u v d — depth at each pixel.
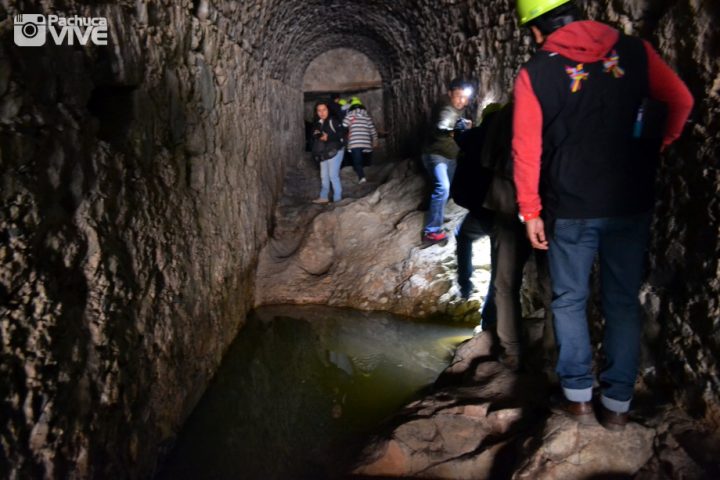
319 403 3.23
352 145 7.42
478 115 4.98
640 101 1.71
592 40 1.70
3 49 1.47
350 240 5.57
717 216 1.83
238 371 3.66
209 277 3.40
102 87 2.24
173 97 2.79
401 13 6.95
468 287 4.06
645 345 2.22
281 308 5.00
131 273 2.20
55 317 1.66
